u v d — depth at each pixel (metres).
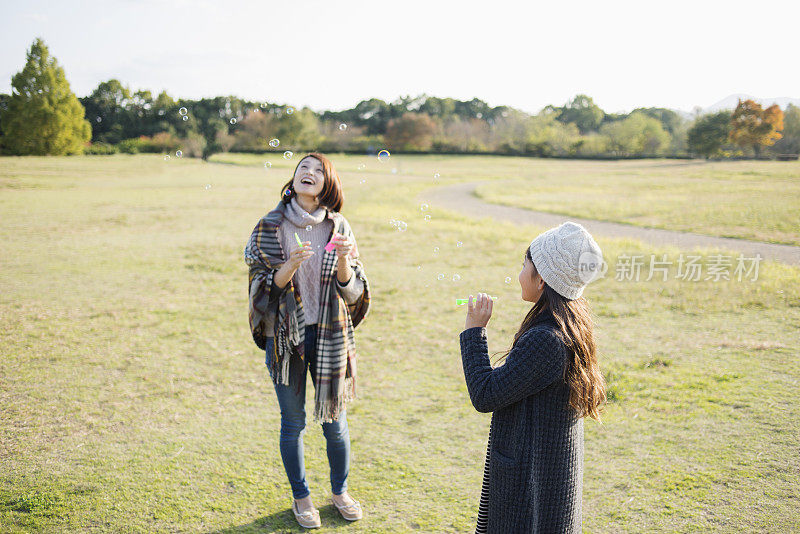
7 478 2.68
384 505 2.47
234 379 4.00
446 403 3.57
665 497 2.49
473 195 23.23
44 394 3.71
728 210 14.27
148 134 59.84
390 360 4.39
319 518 2.35
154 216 14.00
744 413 3.32
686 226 12.33
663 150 59.56
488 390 1.38
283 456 2.33
